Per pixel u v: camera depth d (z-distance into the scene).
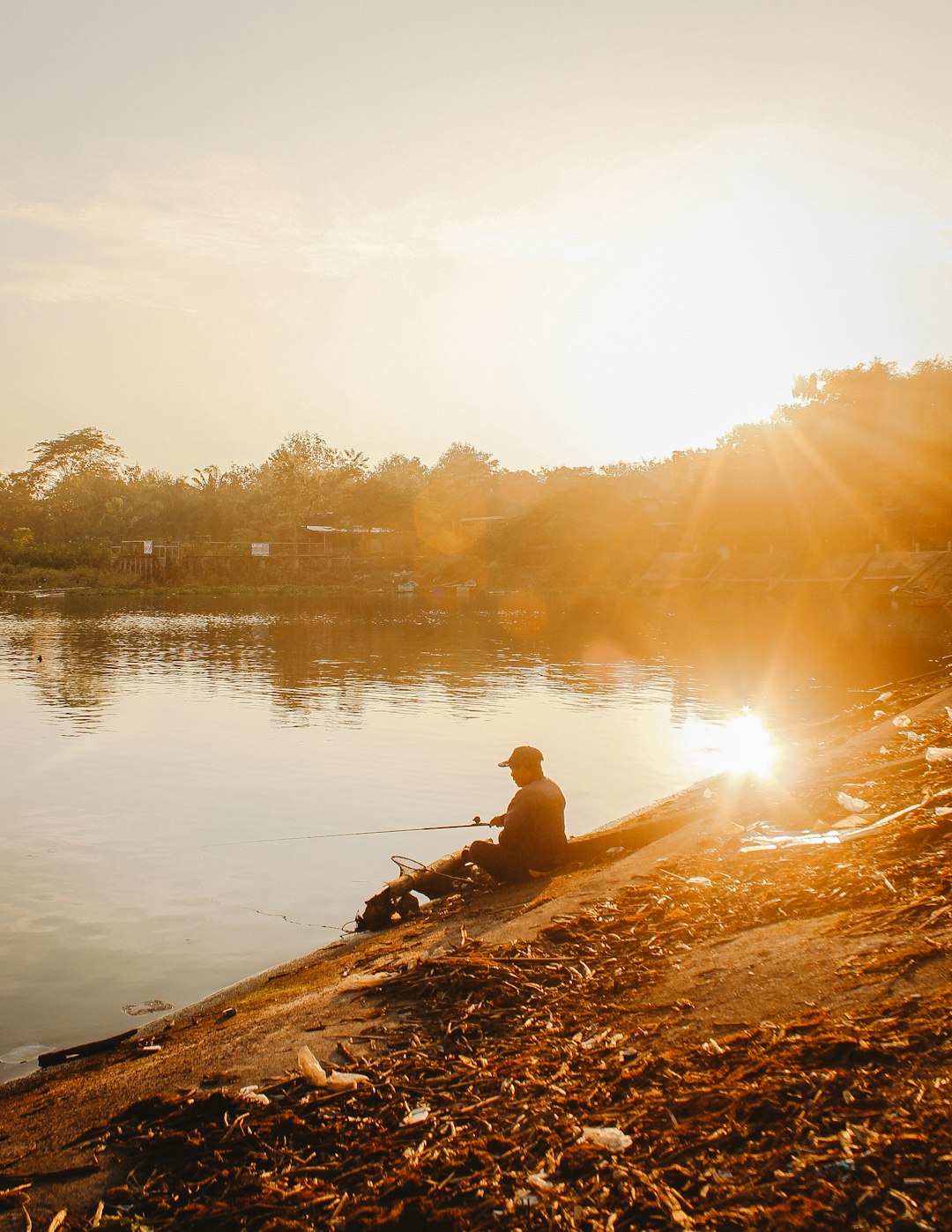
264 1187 3.62
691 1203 3.13
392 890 7.91
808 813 8.73
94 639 36.25
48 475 137.62
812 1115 3.41
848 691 21.59
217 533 107.56
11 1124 4.55
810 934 5.18
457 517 96.44
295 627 42.53
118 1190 3.74
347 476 104.25
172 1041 5.53
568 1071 4.18
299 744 15.77
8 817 11.32
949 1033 3.68
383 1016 5.25
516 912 7.06
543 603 61.94
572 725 17.52
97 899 8.57
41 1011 6.35
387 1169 3.63
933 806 7.48
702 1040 4.21
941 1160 3.04
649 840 8.88
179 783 13.01
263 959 7.25
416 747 15.48
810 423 63.09
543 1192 3.31
